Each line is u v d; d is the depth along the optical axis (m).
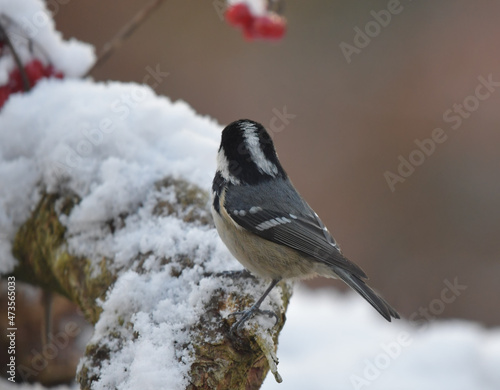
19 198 7.90
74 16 17.36
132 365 5.80
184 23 18.48
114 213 7.30
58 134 7.77
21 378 9.16
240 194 7.06
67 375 9.30
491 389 9.02
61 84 8.80
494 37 18.09
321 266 7.31
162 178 7.48
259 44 18.72
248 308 6.16
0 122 8.15
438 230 15.93
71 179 7.57
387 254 15.62
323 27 19.17
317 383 9.02
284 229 7.14
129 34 9.27
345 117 17.34
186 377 5.75
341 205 16.19
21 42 8.94
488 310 14.34
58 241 7.51
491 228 15.73
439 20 18.95
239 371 5.99
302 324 10.87
